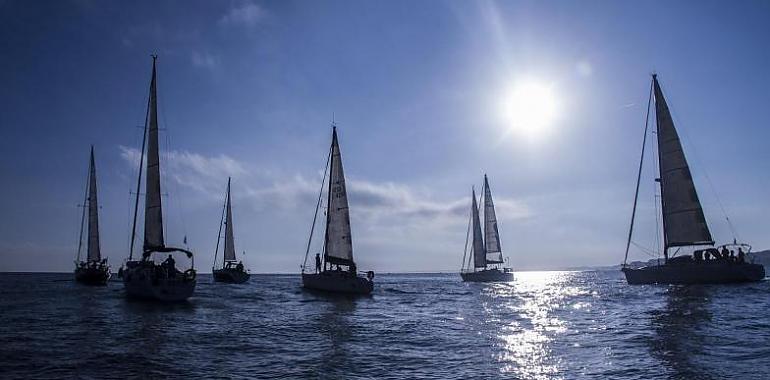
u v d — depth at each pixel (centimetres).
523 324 2761
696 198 5088
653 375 1548
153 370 1631
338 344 2127
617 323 2669
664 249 5291
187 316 3077
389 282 10800
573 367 1678
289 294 5219
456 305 4069
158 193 4100
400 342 2184
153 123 4166
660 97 5278
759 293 4028
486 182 8625
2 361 1731
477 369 1672
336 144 5197
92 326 2555
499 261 8575
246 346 2062
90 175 6438
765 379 1484
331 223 5184
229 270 7775
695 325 2473
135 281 3991
